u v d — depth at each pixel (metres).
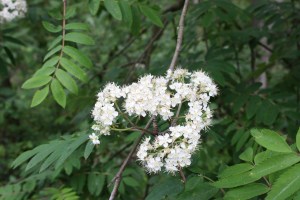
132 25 3.11
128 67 5.40
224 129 3.76
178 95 2.39
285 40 4.47
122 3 2.97
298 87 4.17
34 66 6.84
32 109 6.40
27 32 7.05
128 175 3.61
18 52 7.02
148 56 4.80
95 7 2.83
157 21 3.12
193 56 3.89
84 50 5.85
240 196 1.95
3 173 5.23
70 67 2.50
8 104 6.29
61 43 2.78
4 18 4.06
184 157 2.26
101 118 2.36
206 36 4.31
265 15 4.59
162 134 2.41
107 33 6.86
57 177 3.40
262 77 5.25
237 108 3.59
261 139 1.92
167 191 2.34
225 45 4.45
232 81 3.91
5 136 6.67
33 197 3.39
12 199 3.33
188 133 2.25
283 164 1.79
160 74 3.58
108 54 6.27
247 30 4.38
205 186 2.29
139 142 2.64
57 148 2.53
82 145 2.88
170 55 4.54
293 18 4.54
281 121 3.68
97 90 3.87
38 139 6.04
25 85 2.39
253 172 1.80
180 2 4.67
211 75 3.32
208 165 4.56
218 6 3.76
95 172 3.40
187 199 2.24
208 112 2.42
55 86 2.41
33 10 4.47
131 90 2.42
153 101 2.35
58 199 2.98
